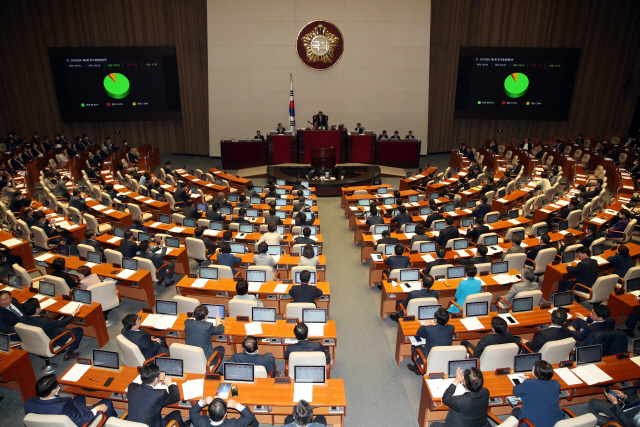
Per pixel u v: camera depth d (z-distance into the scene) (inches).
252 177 806.5
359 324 345.1
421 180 714.8
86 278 325.4
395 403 260.8
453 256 384.8
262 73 909.8
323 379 219.8
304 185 668.1
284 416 238.4
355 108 935.0
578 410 254.1
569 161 770.8
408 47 903.1
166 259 397.1
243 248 397.4
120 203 525.0
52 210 514.6
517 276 340.2
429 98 954.1
